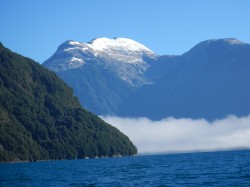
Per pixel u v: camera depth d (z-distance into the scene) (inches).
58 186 6865.2
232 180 6683.1
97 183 7071.9
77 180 7795.3
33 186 6988.2
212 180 6830.7
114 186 6535.4
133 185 6579.7
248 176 7126.0
